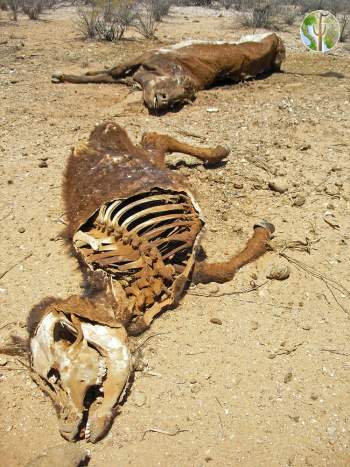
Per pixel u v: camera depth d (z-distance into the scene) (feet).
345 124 10.23
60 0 25.46
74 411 4.56
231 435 4.81
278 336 5.72
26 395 5.24
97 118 10.71
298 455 4.65
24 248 7.14
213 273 6.35
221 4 25.71
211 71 12.08
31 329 4.98
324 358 5.47
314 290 6.29
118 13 19.22
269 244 6.82
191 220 6.16
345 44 17.15
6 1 22.82
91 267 5.65
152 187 6.13
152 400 5.11
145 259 5.58
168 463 4.61
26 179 8.54
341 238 7.07
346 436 4.77
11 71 13.48
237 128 10.20
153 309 5.69
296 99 11.53
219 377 5.31
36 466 4.30
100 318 4.90
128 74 12.37
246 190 8.15
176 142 8.37
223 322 5.89
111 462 4.63
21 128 10.24
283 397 5.11
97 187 6.48
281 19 22.04
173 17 22.16
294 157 9.03
